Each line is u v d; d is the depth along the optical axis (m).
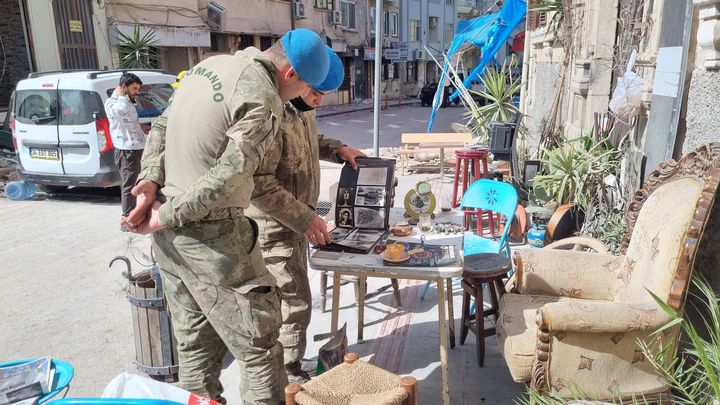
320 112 22.19
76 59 12.70
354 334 3.57
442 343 2.64
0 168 8.70
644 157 3.93
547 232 4.91
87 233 6.05
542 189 5.47
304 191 2.75
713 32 2.66
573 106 7.11
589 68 6.23
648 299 2.31
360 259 2.58
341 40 25.75
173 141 2.14
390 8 30.88
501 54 21.31
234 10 18.41
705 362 1.69
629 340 2.16
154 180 2.23
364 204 2.95
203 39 16.50
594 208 4.77
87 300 4.25
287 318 2.79
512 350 2.37
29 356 3.40
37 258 5.23
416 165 9.70
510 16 10.05
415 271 2.44
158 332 2.96
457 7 39.69
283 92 2.24
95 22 13.05
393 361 3.21
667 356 2.17
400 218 3.27
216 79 2.07
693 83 3.01
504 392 2.87
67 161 7.17
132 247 5.51
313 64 2.16
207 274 2.09
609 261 2.87
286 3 21.56
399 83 33.47
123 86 6.15
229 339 2.19
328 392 1.94
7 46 11.91
